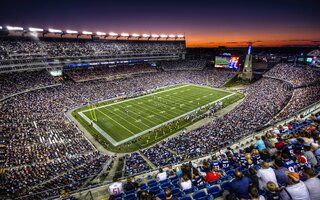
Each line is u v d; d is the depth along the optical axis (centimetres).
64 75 7575
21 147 3052
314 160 826
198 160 1803
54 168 2494
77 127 4241
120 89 6975
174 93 6900
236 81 8419
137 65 9869
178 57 11912
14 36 6756
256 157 1088
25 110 4581
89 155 3023
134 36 10631
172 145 3256
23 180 2180
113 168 2753
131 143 3653
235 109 4806
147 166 2547
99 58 8619
